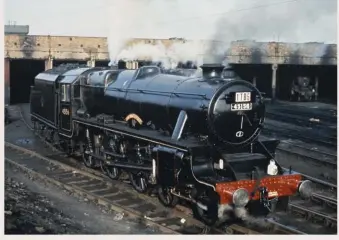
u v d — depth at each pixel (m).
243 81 8.86
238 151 9.14
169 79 10.11
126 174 11.41
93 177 11.77
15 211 9.41
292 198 10.30
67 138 14.18
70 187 10.84
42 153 15.30
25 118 23.67
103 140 11.83
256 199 8.20
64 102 13.80
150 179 9.53
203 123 8.62
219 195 7.81
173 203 9.23
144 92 10.45
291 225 8.64
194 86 9.16
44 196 10.56
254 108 8.99
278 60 28.77
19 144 17.05
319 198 9.87
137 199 10.01
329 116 24.66
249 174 8.56
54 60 24.70
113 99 11.66
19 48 24.84
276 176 8.42
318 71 34.25
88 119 12.56
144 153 10.09
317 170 13.26
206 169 8.43
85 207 9.77
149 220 8.59
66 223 8.80
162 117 9.75
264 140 9.43
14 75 30.92
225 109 8.62
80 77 13.41
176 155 8.49
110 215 9.24
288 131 20.06
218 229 8.19
